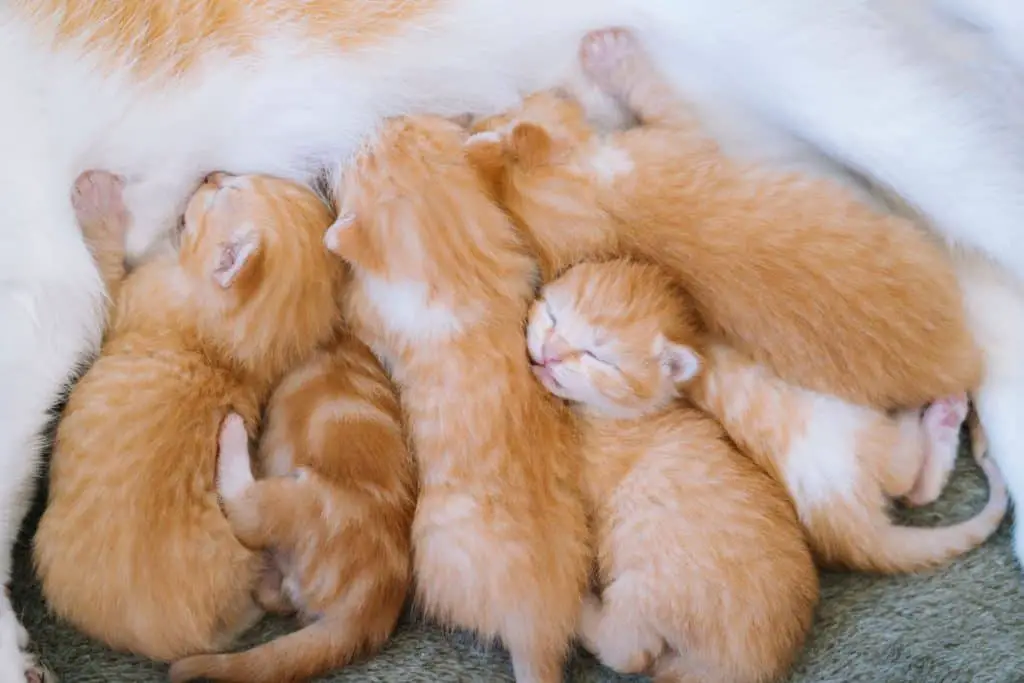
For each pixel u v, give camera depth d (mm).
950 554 624
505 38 618
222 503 605
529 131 613
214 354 618
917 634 612
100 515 593
